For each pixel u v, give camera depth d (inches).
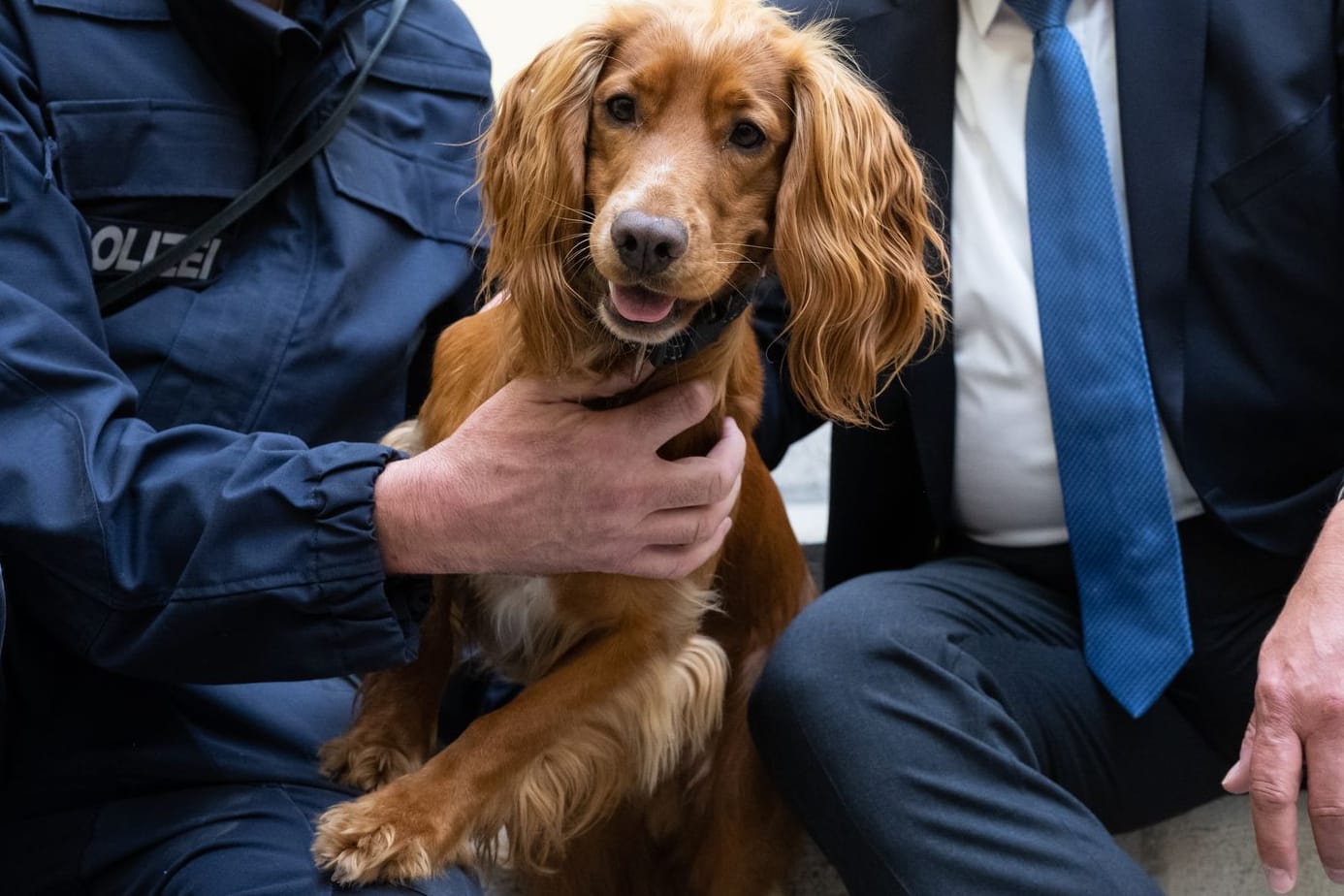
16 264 66.1
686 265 60.0
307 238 79.1
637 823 89.7
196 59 77.5
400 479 62.5
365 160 81.6
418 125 84.9
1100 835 67.2
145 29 76.2
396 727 72.6
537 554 65.3
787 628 76.4
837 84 66.5
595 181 65.3
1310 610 62.0
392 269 81.7
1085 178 78.4
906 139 82.5
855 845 69.0
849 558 96.2
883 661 71.4
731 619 88.4
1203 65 77.3
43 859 64.4
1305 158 74.6
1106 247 77.9
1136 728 80.5
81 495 59.6
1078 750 79.5
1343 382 77.1
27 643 65.0
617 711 74.0
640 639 75.5
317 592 60.6
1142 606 78.0
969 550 90.3
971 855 65.8
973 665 74.6
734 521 84.7
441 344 80.3
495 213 68.4
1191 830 94.0
